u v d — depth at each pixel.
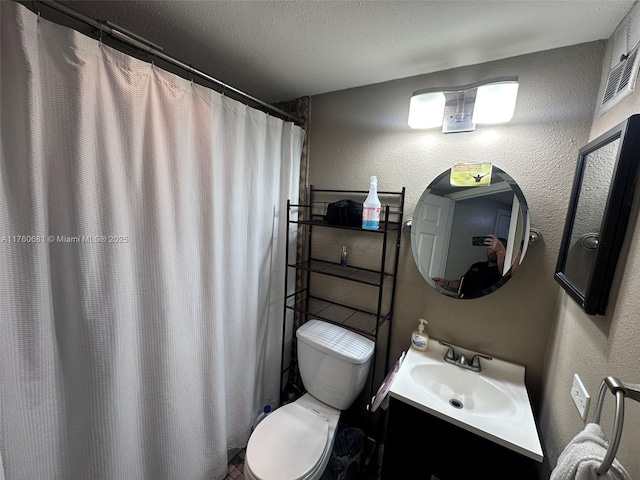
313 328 1.64
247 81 1.54
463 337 1.38
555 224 1.15
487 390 1.21
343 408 1.48
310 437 1.29
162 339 1.12
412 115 1.30
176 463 1.22
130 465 1.10
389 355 1.60
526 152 1.18
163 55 1.04
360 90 1.57
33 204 0.79
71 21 1.08
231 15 1.00
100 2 0.95
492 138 1.25
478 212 1.27
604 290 0.71
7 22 0.72
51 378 0.90
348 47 1.18
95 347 0.96
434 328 1.46
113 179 0.93
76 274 0.92
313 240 1.83
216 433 1.38
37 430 0.88
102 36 0.98
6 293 0.79
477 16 0.95
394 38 1.10
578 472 0.52
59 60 0.81
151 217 1.05
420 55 1.21
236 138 1.34
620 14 0.88
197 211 1.22
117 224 0.95
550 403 1.06
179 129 1.09
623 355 0.62
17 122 0.76
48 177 0.84
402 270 1.52
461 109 1.27
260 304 1.66
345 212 1.47
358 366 1.40
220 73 1.45
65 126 0.84
